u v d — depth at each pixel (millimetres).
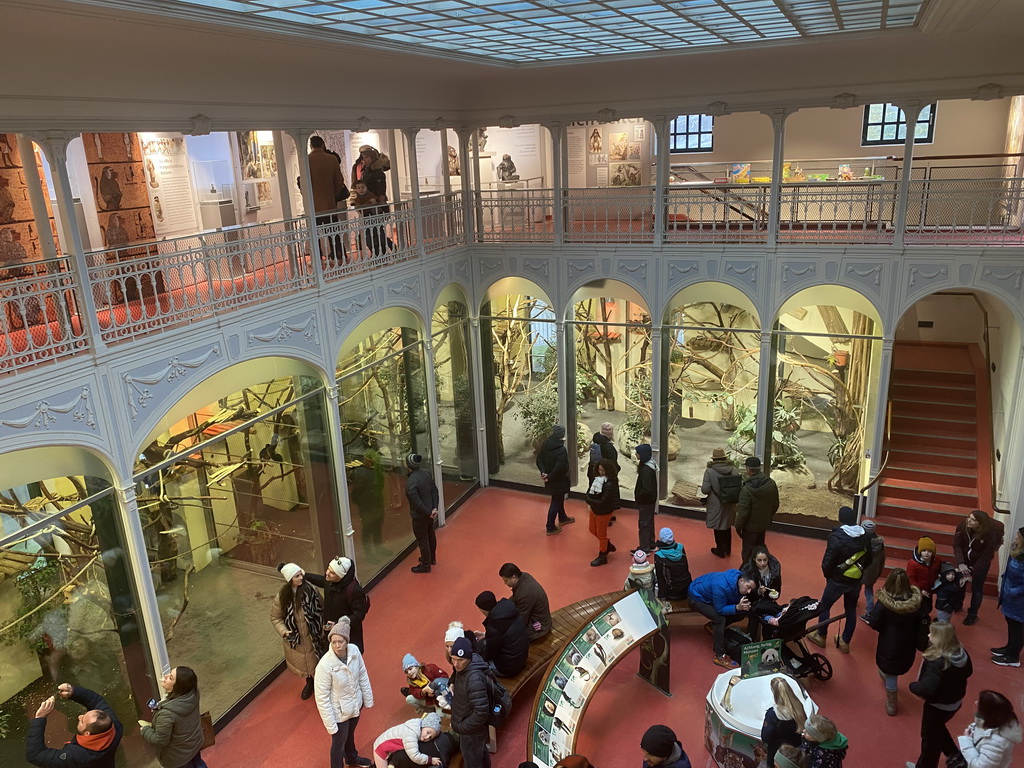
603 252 12961
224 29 6383
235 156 12914
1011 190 10617
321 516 10977
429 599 11195
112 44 6578
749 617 9102
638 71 11773
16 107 6523
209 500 9062
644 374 13422
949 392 13320
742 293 12242
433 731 7363
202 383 8750
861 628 10148
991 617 10211
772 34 9266
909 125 10836
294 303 9820
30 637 7250
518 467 14906
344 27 7277
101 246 10383
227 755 8484
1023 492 10578
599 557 11828
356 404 11359
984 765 6000
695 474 13484
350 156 15984
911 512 12102
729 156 17844
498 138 17047
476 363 14367
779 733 6559
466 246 13781
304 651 9008
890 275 11258
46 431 6898
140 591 8047
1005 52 9984
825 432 12383
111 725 6707
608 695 9008
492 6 6770
